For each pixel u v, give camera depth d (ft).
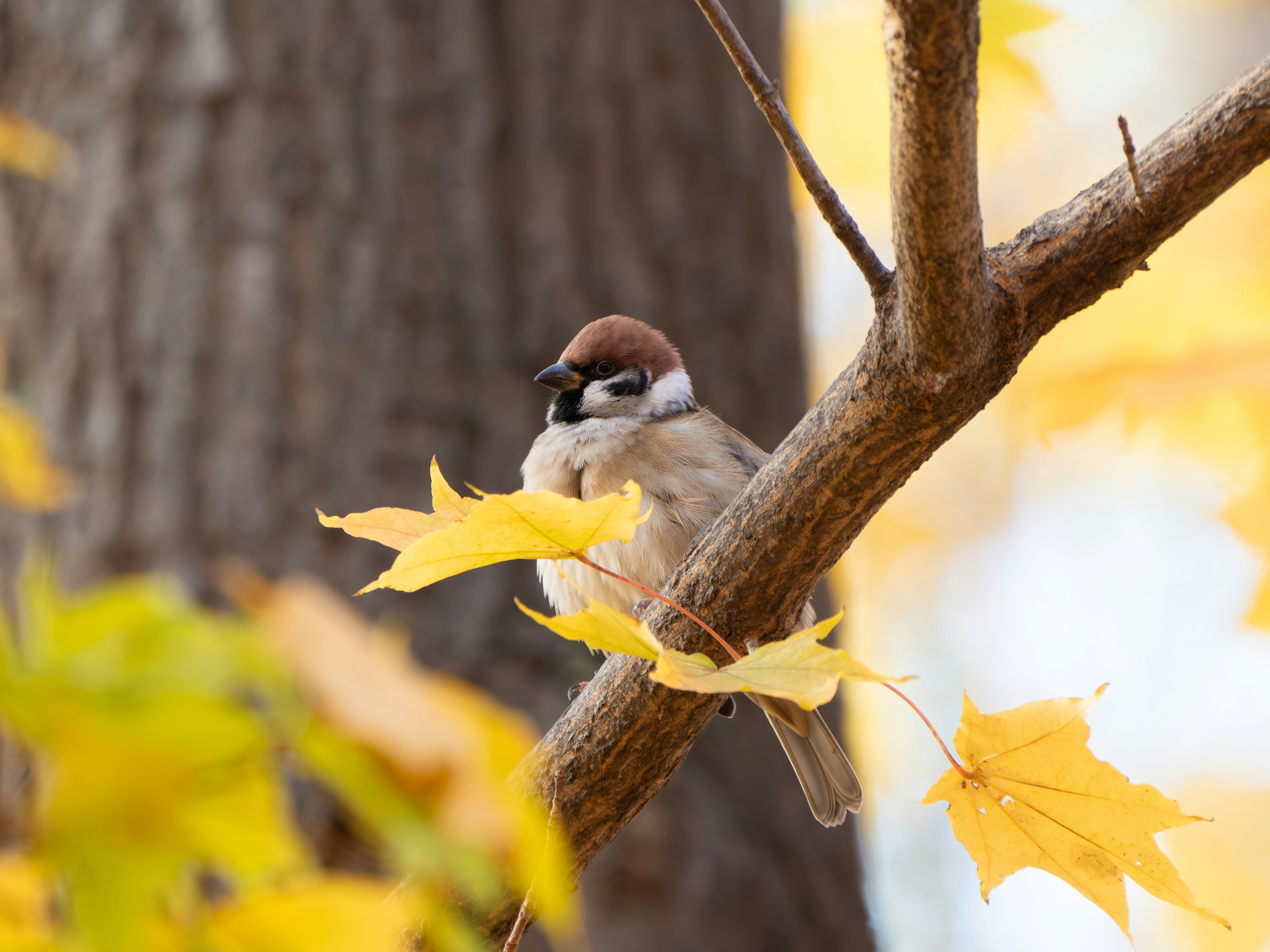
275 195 24.85
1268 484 28.68
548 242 25.99
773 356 27.81
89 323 24.49
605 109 26.96
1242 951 38.73
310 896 6.56
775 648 9.31
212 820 6.07
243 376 24.04
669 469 23.36
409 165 25.46
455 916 12.75
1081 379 29.89
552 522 10.14
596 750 14.83
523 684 23.09
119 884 5.99
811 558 14.25
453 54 26.18
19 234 25.26
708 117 27.99
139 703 5.82
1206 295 31.76
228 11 25.52
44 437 23.84
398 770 5.87
